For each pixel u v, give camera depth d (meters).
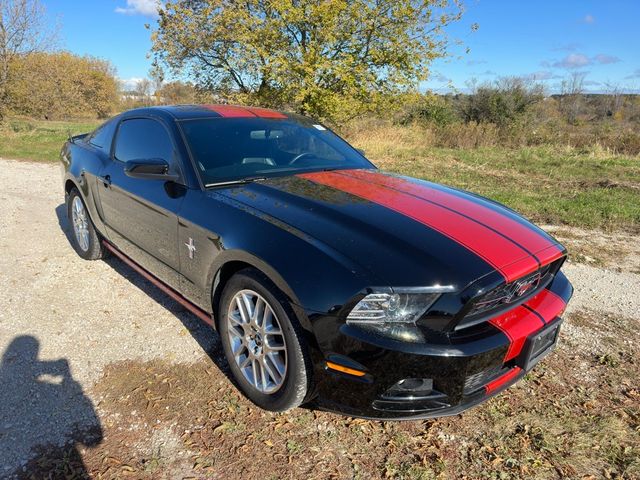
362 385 2.11
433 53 13.97
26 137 16.42
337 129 15.23
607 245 5.36
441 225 2.46
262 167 3.21
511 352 2.23
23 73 19.12
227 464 2.22
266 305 2.41
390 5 13.30
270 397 2.49
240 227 2.53
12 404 2.59
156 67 16.53
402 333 2.05
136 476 2.14
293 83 13.12
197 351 3.12
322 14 12.46
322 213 2.51
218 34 14.54
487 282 2.11
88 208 4.30
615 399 2.71
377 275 2.08
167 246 3.13
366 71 13.70
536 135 16.38
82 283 4.16
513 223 2.67
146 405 2.60
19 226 5.80
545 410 2.61
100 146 4.30
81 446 2.30
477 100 23.02
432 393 2.13
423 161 11.96
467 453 2.31
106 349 3.13
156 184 3.23
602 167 11.03
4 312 3.62
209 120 3.43
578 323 3.58
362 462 2.25
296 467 2.21
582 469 2.22
